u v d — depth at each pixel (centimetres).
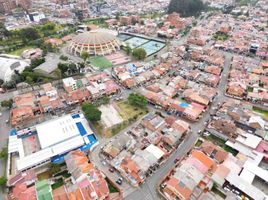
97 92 12375
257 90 12788
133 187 7681
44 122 10531
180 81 13538
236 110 10794
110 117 11031
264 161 8681
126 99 12531
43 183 7206
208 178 7669
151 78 14450
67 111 11462
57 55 18275
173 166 8450
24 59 17100
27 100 11638
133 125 10525
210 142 9212
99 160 8694
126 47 18938
